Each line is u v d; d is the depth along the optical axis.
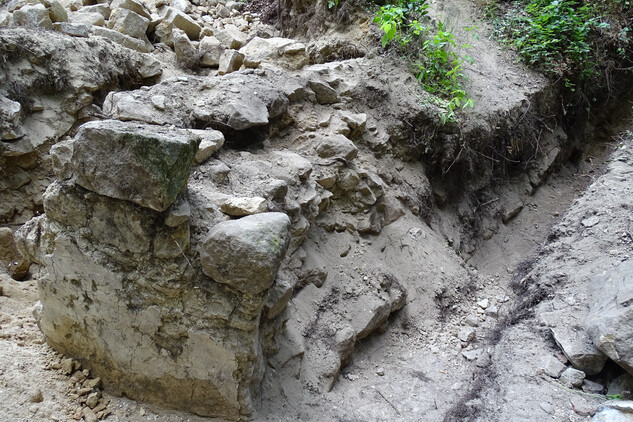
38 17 4.87
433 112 5.05
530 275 4.52
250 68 4.89
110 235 2.87
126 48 5.21
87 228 2.92
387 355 3.96
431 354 4.00
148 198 2.61
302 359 3.43
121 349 3.08
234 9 7.04
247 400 2.96
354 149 4.32
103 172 2.66
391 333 4.14
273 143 4.41
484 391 3.37
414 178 5.05
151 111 3.87
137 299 2.94
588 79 6.43
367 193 4.42
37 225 3.18
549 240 4.91
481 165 5.53
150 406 3.15
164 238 2.76
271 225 2.76
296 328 3.53
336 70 5.06
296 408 3.23
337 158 4.29
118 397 3.21
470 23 6.58
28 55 4.37
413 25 5.33
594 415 3.02
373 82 5.09
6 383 2.96
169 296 2.88
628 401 3.04
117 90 5.04
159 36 6.01
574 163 6.78
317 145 4.37
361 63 5.25
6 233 3.95
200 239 2.86
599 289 3.74
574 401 3.18
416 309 4.33
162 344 2.98
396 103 5.07
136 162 2.56
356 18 5.63
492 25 6.64
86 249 2.95
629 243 4.19
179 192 2.69
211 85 4.23
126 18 5.61
